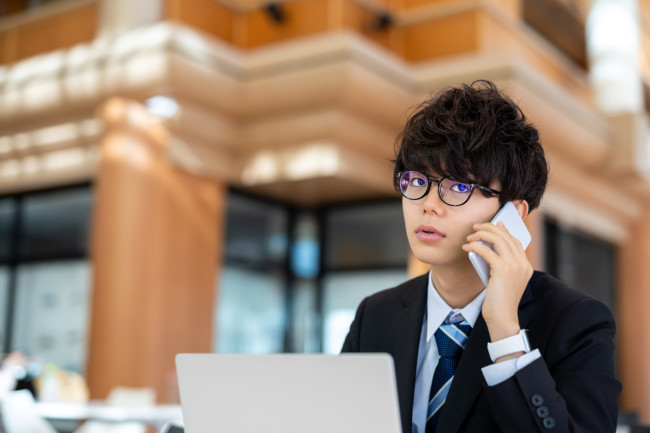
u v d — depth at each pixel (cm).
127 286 613
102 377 602
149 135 635
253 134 678
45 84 683
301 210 811
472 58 644
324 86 616
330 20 689
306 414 106
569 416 118
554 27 895
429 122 132
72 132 687
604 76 862
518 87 634
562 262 853
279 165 673
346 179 677
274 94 640
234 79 646
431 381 138
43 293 733
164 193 643
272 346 773
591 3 889
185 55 613
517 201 137
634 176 834
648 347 969
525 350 121
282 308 789
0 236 775
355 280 773
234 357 112
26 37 757
